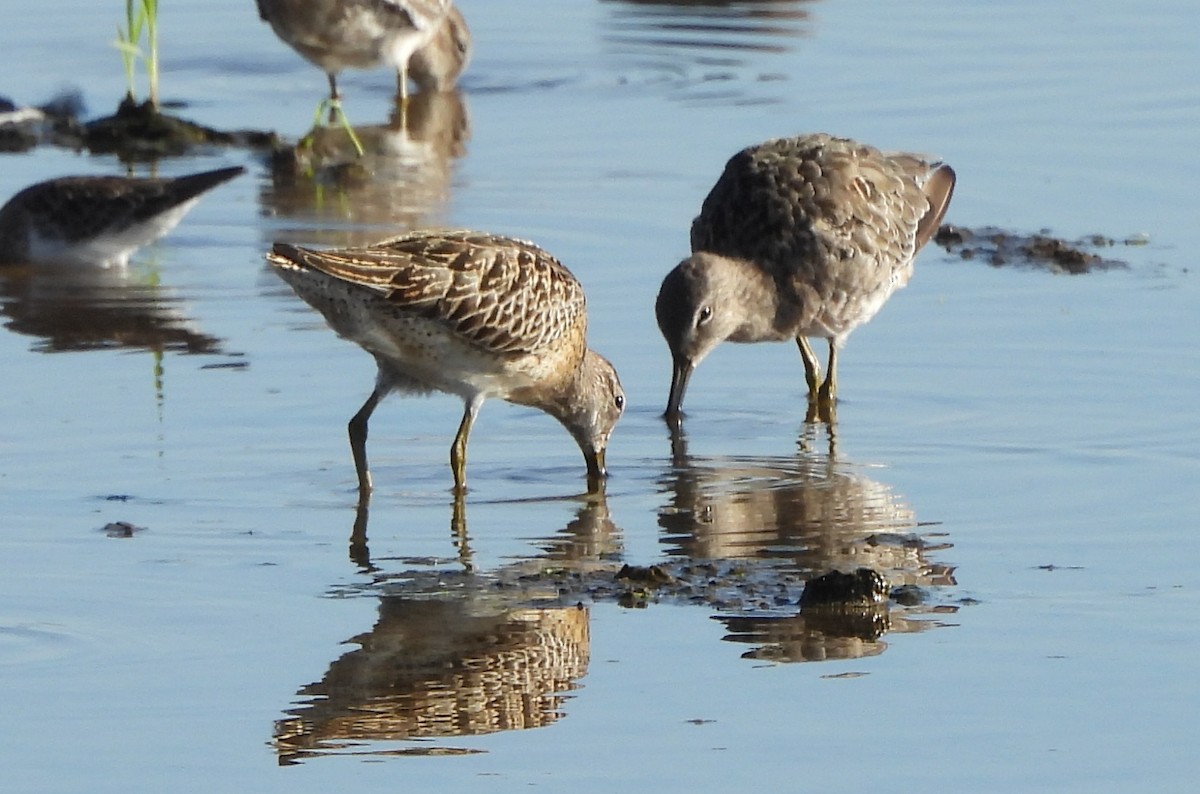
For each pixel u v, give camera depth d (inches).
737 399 605.9
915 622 421.4
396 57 965.2
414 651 405.4
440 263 502.3
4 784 348.2
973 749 361.4
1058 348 627.2
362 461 519.5
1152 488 507.5
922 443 553.9
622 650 407.2
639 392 606.9
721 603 433.1
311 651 405.7
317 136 935.0
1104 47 1015.0
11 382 596.7
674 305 578.6
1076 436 551.8
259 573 452.4
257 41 1113.4
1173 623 418.0
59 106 976.9
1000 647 406.9
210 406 577.0
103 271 736.3
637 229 756.6
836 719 374.3
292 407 579.2
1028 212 776.3
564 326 525.0
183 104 996.6
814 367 609.3
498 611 428.1
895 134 876.6
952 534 478.3
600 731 369.4
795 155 615.5
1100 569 451.2
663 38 1097.4
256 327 657.6
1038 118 896.9
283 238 767.1
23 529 478.3
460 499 513.0
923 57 1013.8
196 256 751.1
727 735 367.2
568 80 1021.8
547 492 520.7
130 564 455.8
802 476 529.0
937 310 669.3
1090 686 387.5
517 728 370.0
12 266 746.2
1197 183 807.1
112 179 759.1
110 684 389.1
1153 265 711.1
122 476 518.6
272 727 370.6
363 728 370.6
